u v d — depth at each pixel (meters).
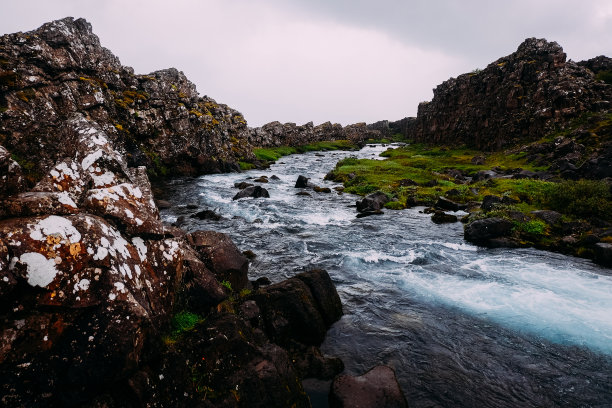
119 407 4.95
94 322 4.87
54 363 4.57
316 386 7.67
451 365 8.57
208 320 7.06
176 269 7.28
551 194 22.58
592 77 53.66
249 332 7.38
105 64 38.62
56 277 4.73
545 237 17.80
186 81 57.59
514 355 8.97
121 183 7.89
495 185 30.38
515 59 65.00
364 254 16.14
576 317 10.72
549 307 11.34
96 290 5.05
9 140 21.95
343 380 7.32
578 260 15.50
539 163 40.09
